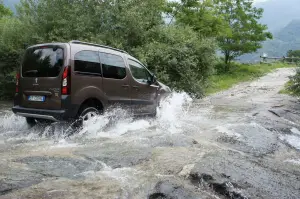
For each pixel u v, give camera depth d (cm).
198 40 1465
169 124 752
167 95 938
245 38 2956
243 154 511
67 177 378
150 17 1420
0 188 335
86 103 643
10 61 1306
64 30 1243
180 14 2170
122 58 738
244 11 2953
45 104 612
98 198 323
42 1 1335
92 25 1270
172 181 370
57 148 511
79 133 610
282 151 556
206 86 1528
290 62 3916
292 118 912
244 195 340
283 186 373
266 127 729
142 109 788
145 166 423
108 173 395
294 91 1262
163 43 1374
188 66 1348
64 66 593
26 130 658
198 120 826
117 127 682
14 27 1339
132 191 343
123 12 1280
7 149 502
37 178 369
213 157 462
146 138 579
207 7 2211
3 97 1237
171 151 491
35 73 636
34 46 662
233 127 702
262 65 3681
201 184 369
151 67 1294
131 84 747
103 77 666
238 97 1477
